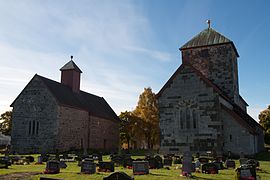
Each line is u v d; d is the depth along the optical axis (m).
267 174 18.64
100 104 58.25
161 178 16.14
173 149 30.50
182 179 15.91
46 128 41.44
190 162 17.72
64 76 50.47
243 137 29.33
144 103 56.38
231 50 38.31
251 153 28.89
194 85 30.92
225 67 38.09
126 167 23.19
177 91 31.50
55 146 40.34
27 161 27.97
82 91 54.56
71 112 44.16
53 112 41.50
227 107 32.62
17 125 43.09
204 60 39.09
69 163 27.25
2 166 22.38
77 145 45.09
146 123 55.12
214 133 29.30
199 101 30.41
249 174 15.12
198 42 39.84
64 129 42.19
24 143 42.22
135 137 57.94
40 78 43.16
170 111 31.38
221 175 17.78
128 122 57.38
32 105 42.81
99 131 51.78
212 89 30.17
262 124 59.03
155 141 55.75
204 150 29.33
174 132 30.81
